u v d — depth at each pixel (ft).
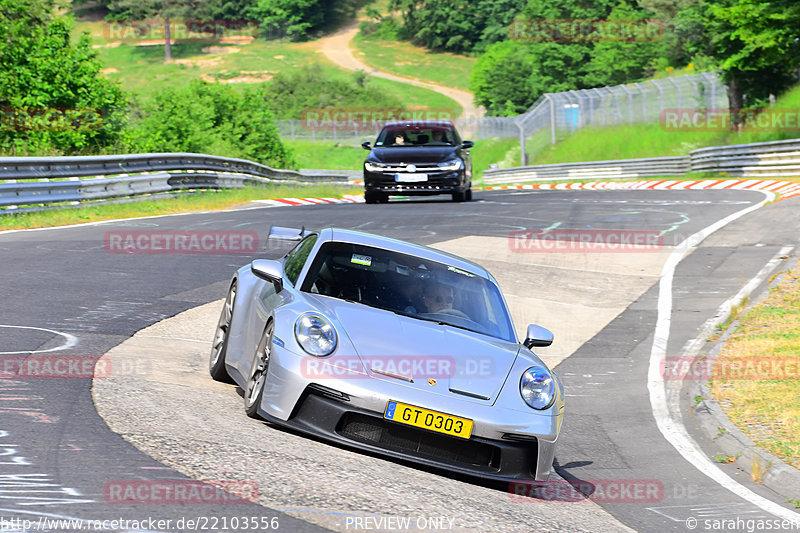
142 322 68.69
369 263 52.01
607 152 439.63
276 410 42.96
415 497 38.17
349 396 41.93
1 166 136.67
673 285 111.55
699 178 304.09
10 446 36.19
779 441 56.44
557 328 92.79
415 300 50.06
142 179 180.55
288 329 44.14
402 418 41.96
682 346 86.22
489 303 52.44
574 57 651.66
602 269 119.65
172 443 39.11
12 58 236.63
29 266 89.97
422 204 190.39
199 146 304.91
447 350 45.44
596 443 58.49
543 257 125.29
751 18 321.11
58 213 146.20
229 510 31.91
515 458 43.27
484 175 525.75
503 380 44.98
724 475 52.65
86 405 43.65
